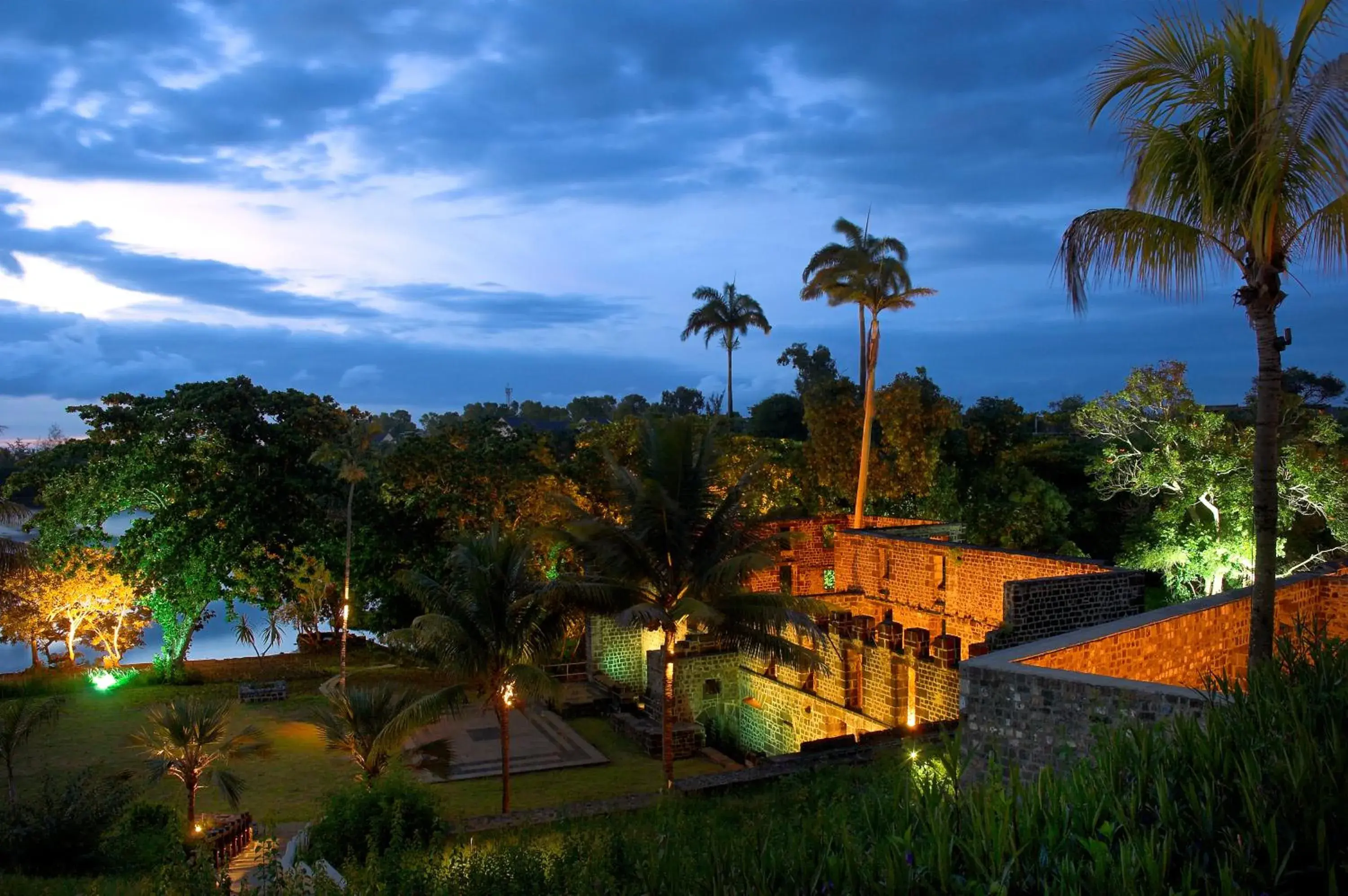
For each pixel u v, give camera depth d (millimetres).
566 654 39750
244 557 37719
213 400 38625
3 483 40719
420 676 37531
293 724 31766
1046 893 4262
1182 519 31375
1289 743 5949
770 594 22562
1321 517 33031
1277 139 9695
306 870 11273
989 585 29797
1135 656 13594
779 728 30531
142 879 13922
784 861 5078
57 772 26125
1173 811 5004
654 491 21578
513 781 25953
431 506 38938
